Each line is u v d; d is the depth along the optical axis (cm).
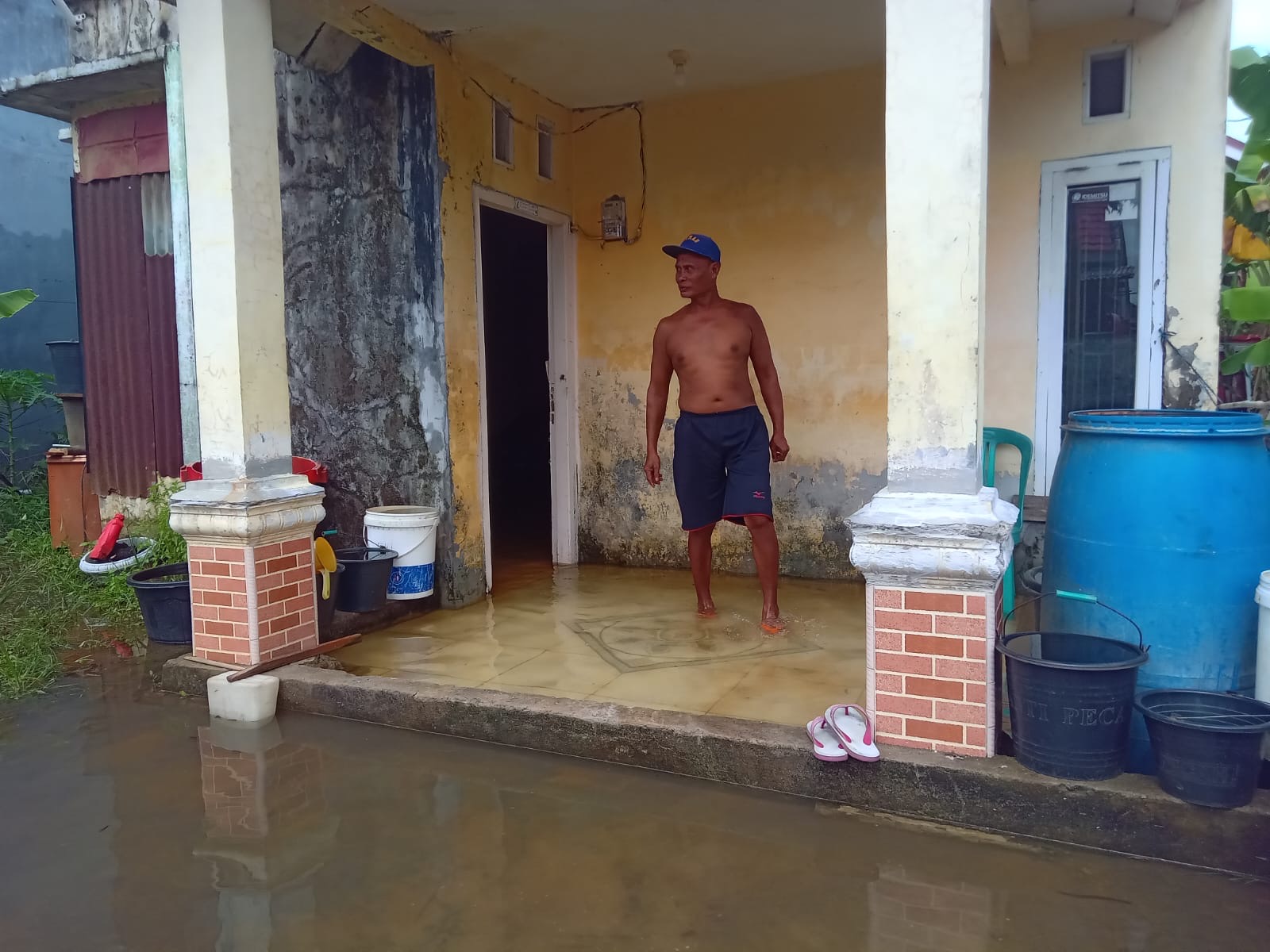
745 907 204
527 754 292
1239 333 625
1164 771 220
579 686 328
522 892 212
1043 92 416
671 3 388
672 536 530
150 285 545
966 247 244
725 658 359
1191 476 243
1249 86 513
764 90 485
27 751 301
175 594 381
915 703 251
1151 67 396
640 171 519
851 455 481
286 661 352
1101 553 254
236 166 339
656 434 414
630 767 280
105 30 527
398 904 209
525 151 493
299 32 404
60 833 245
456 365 445
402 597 425
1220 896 205
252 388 347
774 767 262
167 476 554
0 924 204
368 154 443
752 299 497
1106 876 214
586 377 543
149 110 531
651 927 197
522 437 750
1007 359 432
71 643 420
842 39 427
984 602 241
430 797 263
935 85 243
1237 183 539
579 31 416
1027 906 203
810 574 497
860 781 251
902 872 218
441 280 432
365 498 464
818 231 480
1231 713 226
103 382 562
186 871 225
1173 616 244
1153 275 403
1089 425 263
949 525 240
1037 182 420
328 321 465
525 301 744
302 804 260
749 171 493
